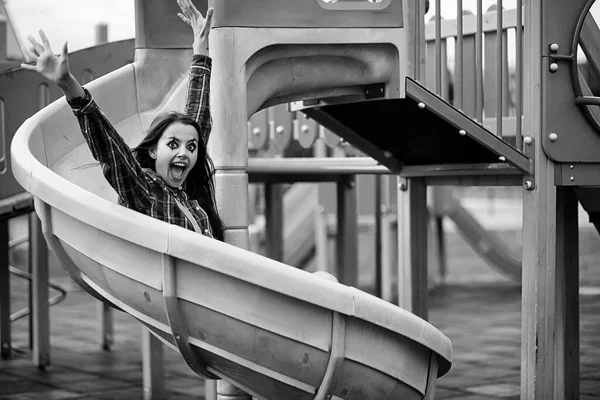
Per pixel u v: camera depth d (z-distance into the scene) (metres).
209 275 3.42
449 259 16.73
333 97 4.98
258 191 18.23
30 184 3.69
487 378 6.52
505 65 6.09
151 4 4.78
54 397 6.06
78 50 6.40
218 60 4.09
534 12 4.89
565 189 5.49
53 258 15.82
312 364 3.50
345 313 3.38
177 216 3.67
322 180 8.34
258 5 4.14
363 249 17.94
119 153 3.51
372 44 4.44
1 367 7.23
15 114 6.32
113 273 3.67
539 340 4.93
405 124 5.39
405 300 6.22
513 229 22.92
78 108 3.41
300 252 12.41
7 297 7.64
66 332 9.01
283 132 7.87
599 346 7.72
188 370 7.16
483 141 4.80
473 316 9.70
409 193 6.18
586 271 14.34
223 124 4.07
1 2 9.88
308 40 4.25
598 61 5.10
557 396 5.34
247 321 3.43
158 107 4.75
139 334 8.91
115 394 6.18
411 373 3.69
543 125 4.89
